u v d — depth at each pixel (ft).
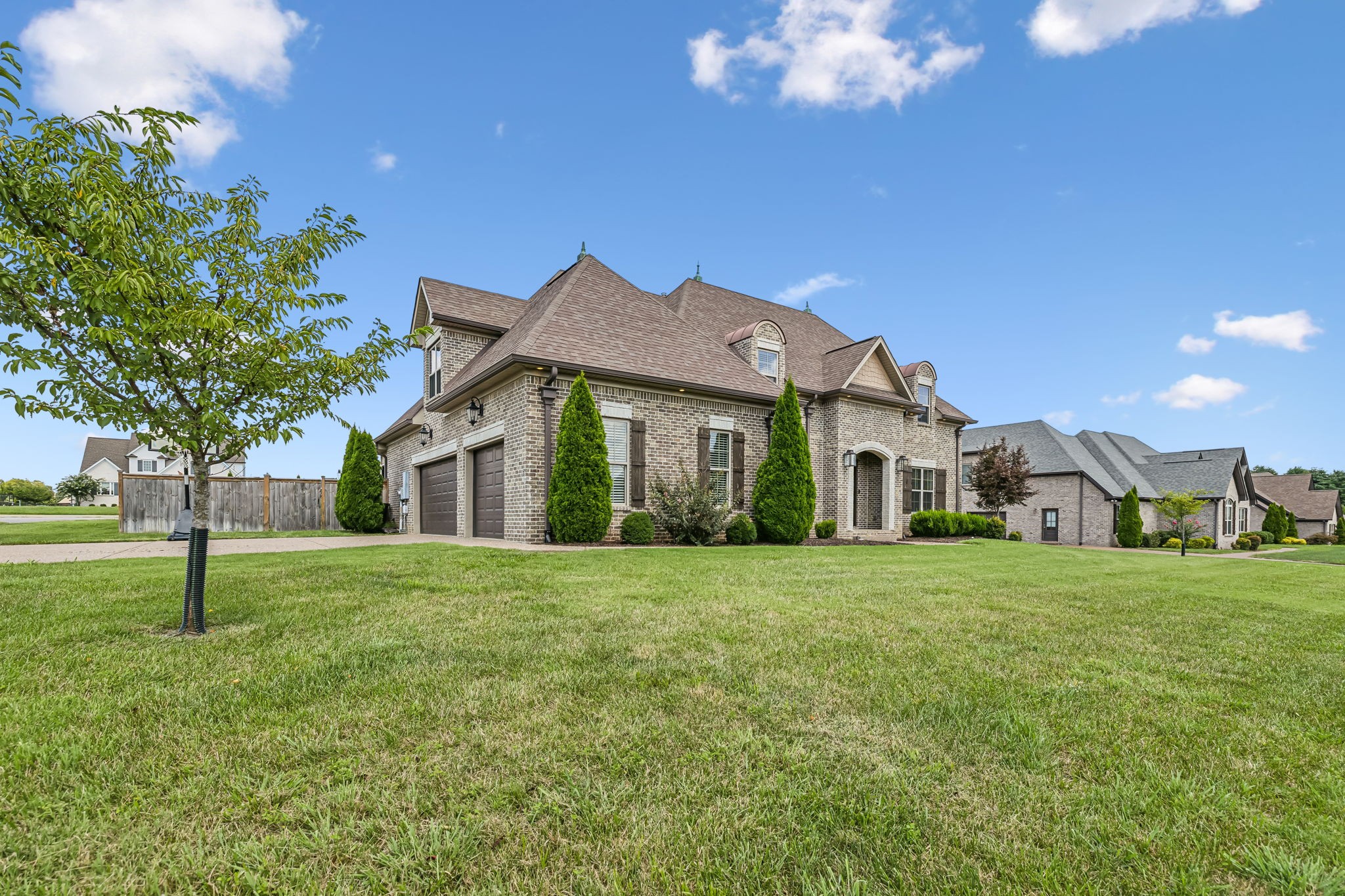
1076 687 11.89
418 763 8.28
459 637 14.56
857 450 57.77
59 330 14.03
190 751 8.52
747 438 50.80
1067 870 6.28
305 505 68.39
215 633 14.88
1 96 12.85
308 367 16.63
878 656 13.67
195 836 6.64
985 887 6.04
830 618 17.63
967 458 109.40
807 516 48.32
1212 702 11.34
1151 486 110.93
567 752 8.67
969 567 31.96
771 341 55.83
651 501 45.11
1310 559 58.59
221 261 15.92
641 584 22.95
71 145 13.65
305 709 10.05
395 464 75.20
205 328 14.48
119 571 24.27
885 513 59.26
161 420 14.74
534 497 40.09
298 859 6.32
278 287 15.97
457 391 47.24
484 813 7.14
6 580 21.66
